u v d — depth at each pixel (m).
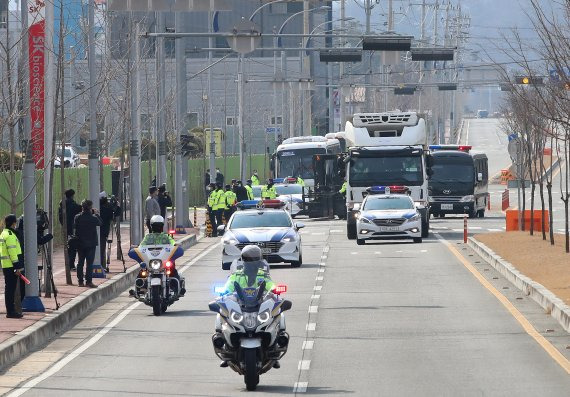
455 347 50.22
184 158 138.62
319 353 49.19
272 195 148.25
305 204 164.75
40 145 69.31
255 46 93.19
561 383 40.66
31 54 66.75
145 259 64.75
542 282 70.69
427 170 122.62
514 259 86.31
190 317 62.97
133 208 104.12
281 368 45.41
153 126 153.75
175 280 64.62
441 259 95.62
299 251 90.75
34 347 53.12
